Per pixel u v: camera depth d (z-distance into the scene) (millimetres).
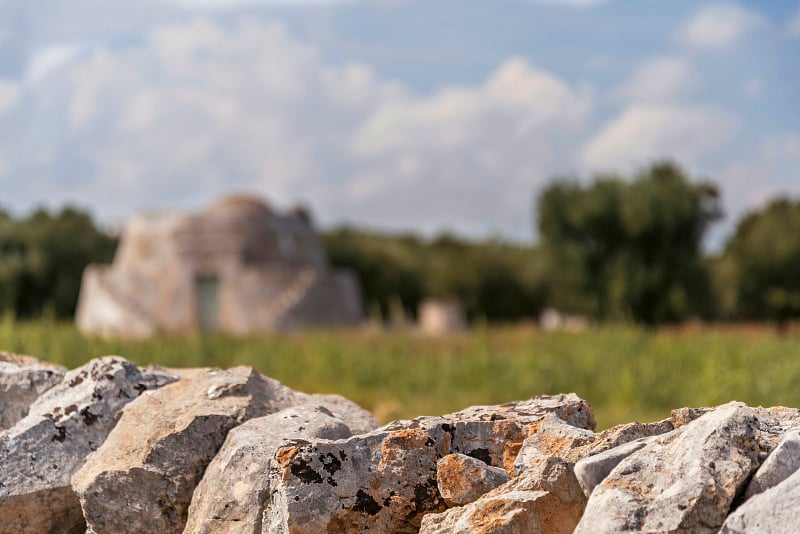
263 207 61562
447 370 22891
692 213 52344
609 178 55094
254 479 7379
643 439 6730
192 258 57594
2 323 18375
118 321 54625
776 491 5527
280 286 57000
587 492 6492
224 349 25531
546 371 21406
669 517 5773
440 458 7402
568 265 53938
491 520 6500
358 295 63750
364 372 23453
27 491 8109
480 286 86125
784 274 52531
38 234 77500
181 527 7930
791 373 15445
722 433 6156
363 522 7109
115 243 85500
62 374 9281
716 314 54156
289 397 8961
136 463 7930
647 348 24672
